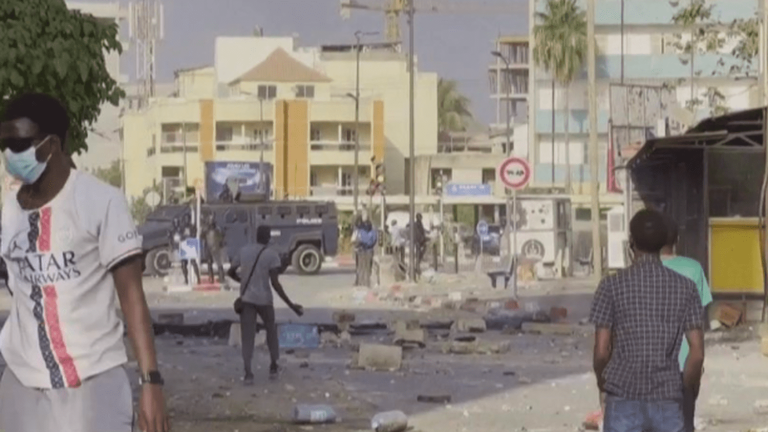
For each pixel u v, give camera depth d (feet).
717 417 54.03
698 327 29.19
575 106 310.04
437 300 123.13
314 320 102.73
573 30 305.12
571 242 177.06
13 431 22.29
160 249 192.13
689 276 33.99
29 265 21.98
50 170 22.11
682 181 98.27
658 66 299.17
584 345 85.10
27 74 48.44
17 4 48.62
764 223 87.10
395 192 406.21
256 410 56.39
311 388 63.31
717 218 89.92
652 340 28.99
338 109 375.04
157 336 92.63
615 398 29.22
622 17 298.97
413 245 171.73
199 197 158.30
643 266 29.43
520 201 172.24
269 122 373.81
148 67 435.94
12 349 22.36
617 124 169.48
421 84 411.75
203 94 436.35
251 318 65.92
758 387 63.05
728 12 275.39
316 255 194.39
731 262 89.76
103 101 52.24
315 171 377.91
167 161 377.09
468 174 382.22
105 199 22.09
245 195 192.85
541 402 58.75
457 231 247.91
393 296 133.49
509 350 81.51
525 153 366.43
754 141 92.48
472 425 52.31
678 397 29.12
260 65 399.85
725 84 245.65
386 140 408.46
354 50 434.30
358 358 71.41
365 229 154.92
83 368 22.03
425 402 58.70
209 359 76.69
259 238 66.23
